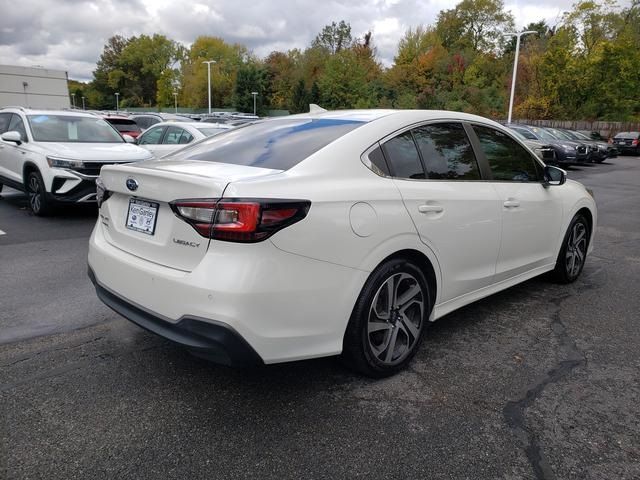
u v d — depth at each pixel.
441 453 2.37
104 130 9.02
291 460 2.30
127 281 2.73
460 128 3.60
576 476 2.23
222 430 2.51
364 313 2.78
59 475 2.18
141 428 2.52
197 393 2.85
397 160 3.06
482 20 75.75
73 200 7.45
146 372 3.06
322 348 2.62
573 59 38.38
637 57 36.78
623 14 40.44
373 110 3.46
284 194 2.43
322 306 2.56
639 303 4.44
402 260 2.94
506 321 3.99
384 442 2.44
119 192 2.95
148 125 17.55
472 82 58.94
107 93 107.56
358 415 2.66
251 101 73.38
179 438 2.45
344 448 2.39
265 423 2.58
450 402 2.80
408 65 62.91
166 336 2.47
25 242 6.25
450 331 3.79
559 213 4.47
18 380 2.94
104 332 3.63
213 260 2.35
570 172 19.36
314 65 71.56
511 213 3.79
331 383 2.98
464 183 3.44
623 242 7.05
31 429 2.49
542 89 41.03
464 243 3.37
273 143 3.10
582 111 39.00
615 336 3.73
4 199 9.52
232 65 89.56
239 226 2.30
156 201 2.67
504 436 2.50
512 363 3.28
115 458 2.29
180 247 2.51
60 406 2.69
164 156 3.43
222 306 2.29
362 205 2.71
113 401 2.75
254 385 2.94
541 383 3.03
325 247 2.53
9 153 8.42
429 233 3.06
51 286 4.60
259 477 2.19
